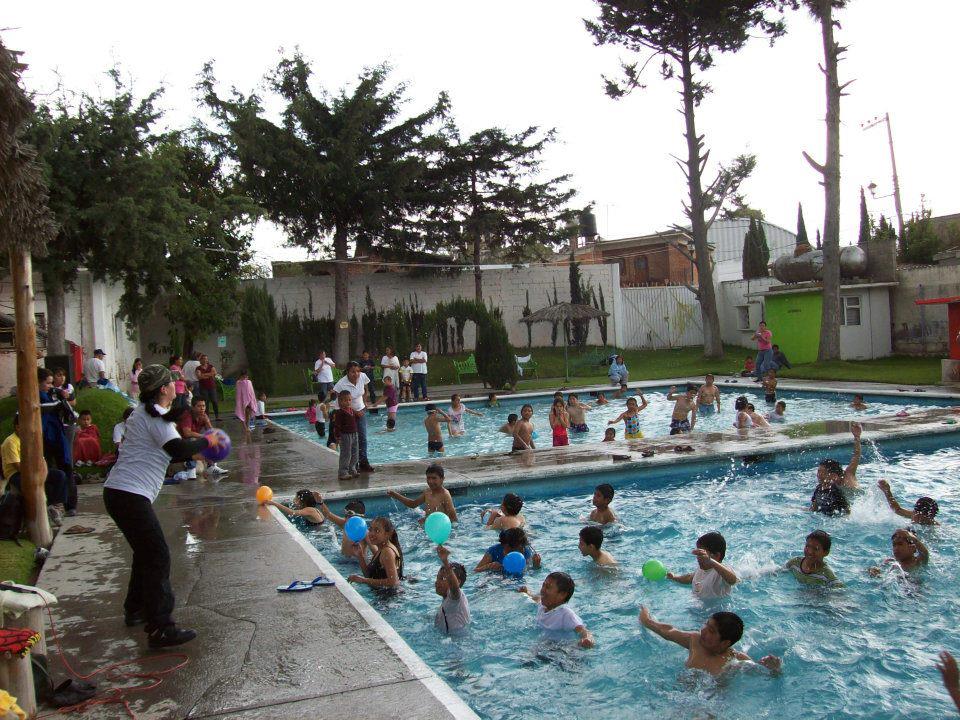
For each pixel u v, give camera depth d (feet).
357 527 26.37
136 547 17.66
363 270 127.75
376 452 56.90
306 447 54.13
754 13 99.09
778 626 21.70
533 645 21.11
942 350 96.48
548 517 34.88
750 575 25.70
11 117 24.14
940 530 30.14
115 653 17.57
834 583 24.66
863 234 132.26
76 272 66.69
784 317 107.96
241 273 111.96
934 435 46.85
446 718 14.14
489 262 137.49
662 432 60.34
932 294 97.66
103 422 45.06
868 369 86.58
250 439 59.82
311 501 34.78
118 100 65.00
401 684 15.60
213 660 16.98
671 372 102.32
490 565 27.17
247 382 60.39
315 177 106.93
